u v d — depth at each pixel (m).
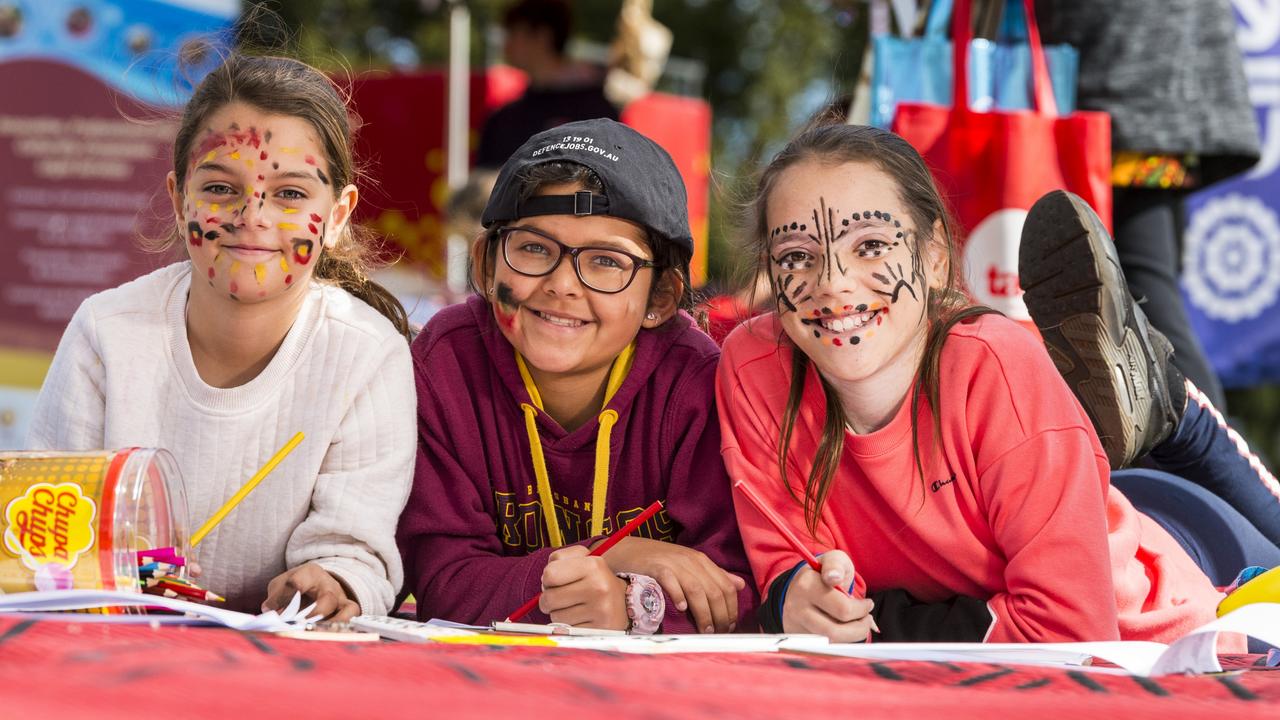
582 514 2.20
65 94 4.02
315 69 2.11
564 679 0.95
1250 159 2.94
